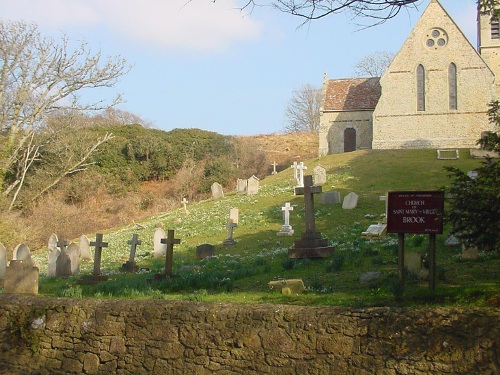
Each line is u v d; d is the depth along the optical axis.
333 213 28.42
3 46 37.03
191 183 56.97
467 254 14.57
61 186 50.38
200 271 18.14
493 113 12.34
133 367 9.16
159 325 9.08
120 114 92.38
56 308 10.14
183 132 67.25
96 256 19.39
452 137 51.94
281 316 8.20
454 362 7.01
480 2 11.80
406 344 7.33
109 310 9.60
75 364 9.70
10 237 31.30
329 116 58.94
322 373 7.77
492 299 9.19
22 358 10.20
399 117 53.09
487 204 9.41
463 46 51.84
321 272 15.45
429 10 52.53
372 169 38.91
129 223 43.19
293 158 68.50
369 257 16.62
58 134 44.75
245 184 42.75
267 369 8.14
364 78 61.75
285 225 25.78
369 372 7.48
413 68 52.84
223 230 28.77
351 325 7.73
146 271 20.72
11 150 38.62
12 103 38.12
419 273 12.77
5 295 10.98
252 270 16.28
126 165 60.50
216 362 8.52
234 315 8.54
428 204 10.57
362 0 9.17
